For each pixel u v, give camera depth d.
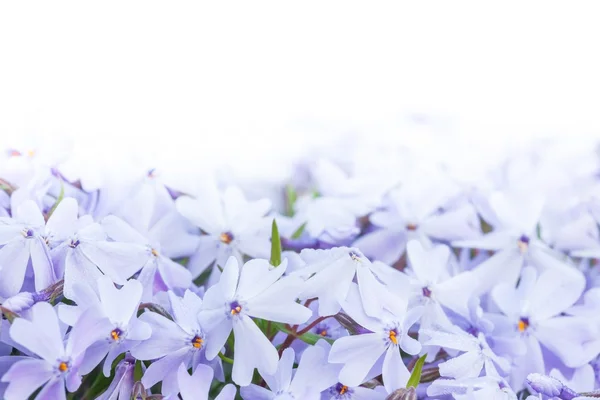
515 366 0.25
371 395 0.24
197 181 0.29
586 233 0.29
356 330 0.24
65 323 0.23
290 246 0.28
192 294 0.24
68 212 0.25
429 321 0.26
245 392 0.24
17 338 0.22
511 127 0.47
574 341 0.26
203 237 0.27
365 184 0.31
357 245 0.29
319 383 0.23
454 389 0.24
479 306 0.26
